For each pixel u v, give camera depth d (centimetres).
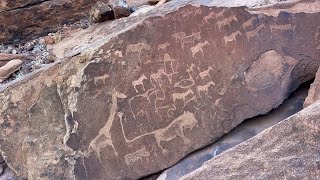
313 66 280
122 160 246
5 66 350
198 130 259
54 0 418
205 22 259
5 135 244
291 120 156
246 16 268
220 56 262
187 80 256
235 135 267
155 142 252
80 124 240
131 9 426
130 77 246
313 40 280
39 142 243
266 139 159
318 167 143
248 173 154
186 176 163
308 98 241
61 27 423
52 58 365
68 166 241
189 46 256
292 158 149
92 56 241
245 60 267
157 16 249
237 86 265
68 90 241
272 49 272
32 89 242
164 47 251
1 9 400
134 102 247
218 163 162
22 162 245
